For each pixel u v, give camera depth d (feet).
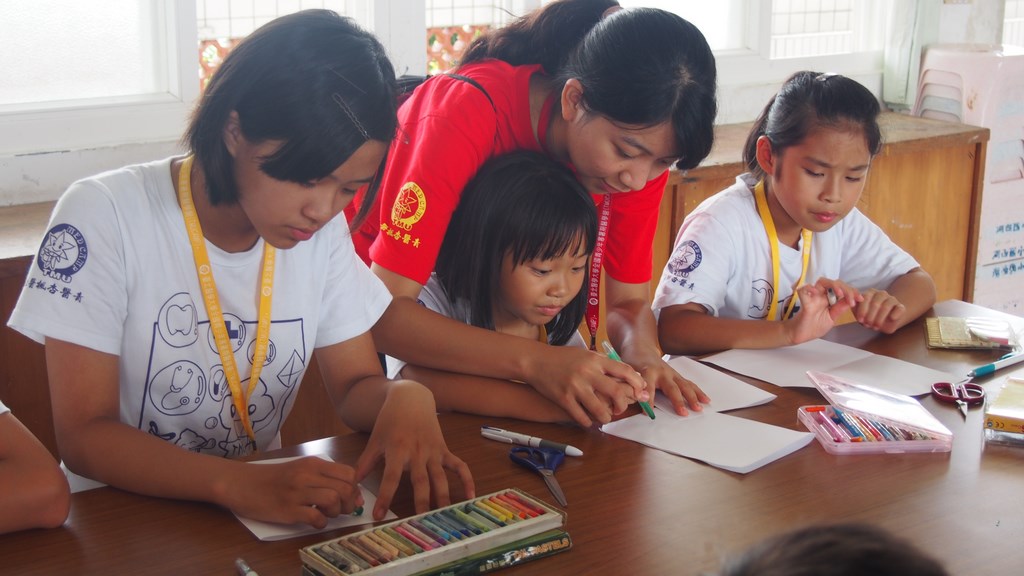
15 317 3.69
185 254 3.96
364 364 4.40
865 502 3.55
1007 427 4.08
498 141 4.94
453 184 4.72
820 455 3.95
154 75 7.90
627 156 4.46
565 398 4.20
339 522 3.35
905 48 11.41
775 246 6.07
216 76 3.44
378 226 5.22
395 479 3.52
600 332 8.73
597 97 4.35
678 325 5.64
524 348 4.44
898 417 4.23
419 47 8.82
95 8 7.53
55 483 3.27
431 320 4.62
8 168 7.26
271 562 3.10
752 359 5.11
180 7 7.70
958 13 11.34
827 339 5.46
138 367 4.01
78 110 7.51
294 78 3.25
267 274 4.10
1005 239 11.50
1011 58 10.74
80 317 3.71
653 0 10.30
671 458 3.91
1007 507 3.53
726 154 9.38
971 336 5.36
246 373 4.17
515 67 4.99
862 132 5.54
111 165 7.68
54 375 3.73
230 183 3.52
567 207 4.65
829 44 11.70
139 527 3.29
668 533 3.30
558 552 3.14
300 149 3.26
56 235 3.75
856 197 5.75
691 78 4.31
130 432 3.62
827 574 1.31
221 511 3.41
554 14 4.94
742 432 4.11
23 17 7.26
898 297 5.85
